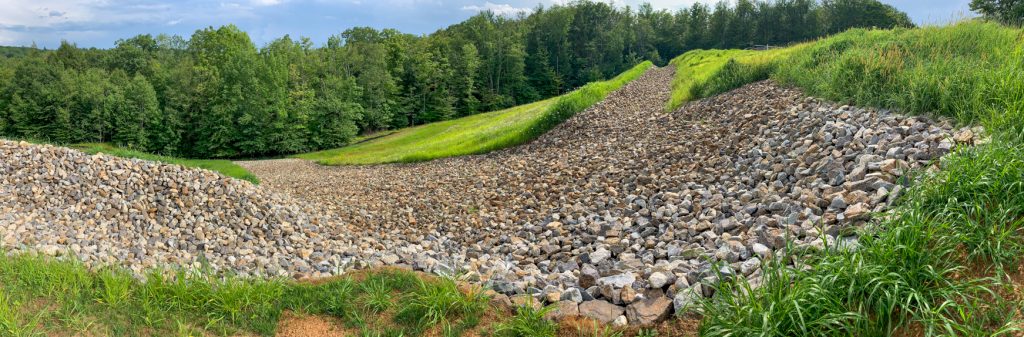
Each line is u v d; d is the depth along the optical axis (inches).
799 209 271.4
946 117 316.2
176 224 398.9
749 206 302.5
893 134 319.0
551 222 384.5
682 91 925.8
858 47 648.4
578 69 4131.4
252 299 218.5
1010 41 482.9
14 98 2305.6
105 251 318.0
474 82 3255.4
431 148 1130.0
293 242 394.0
